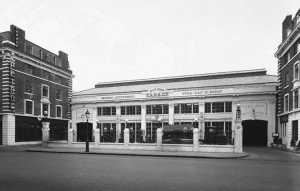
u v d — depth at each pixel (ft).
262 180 38.58
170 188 33.12
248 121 132.98
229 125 131.23
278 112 122.31
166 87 157.69
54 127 148.46
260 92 125.70
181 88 143.13
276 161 65.05
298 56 96.73
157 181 37.55
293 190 32.37
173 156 75.77
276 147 110.83
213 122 134.82
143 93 148.05
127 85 184.55
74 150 92.53
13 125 118.42
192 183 36.22
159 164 57.21
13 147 109.60
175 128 120.67
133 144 96.43
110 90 175.11
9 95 117.08
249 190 32.30
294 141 97.76
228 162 61.93
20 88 124.26
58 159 66.69
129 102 151.53
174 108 142.72
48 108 144.05
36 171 46.55
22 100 125.08
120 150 93.09
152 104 146.72
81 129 163.94
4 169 48.93
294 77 101.14
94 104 159.84
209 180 38.45
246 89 128.77
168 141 100.99
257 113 126.62
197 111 138.31
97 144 101.76
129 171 46.83
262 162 62.34
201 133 134.92
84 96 162.81
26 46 132.16
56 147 108.06
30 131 129.59
